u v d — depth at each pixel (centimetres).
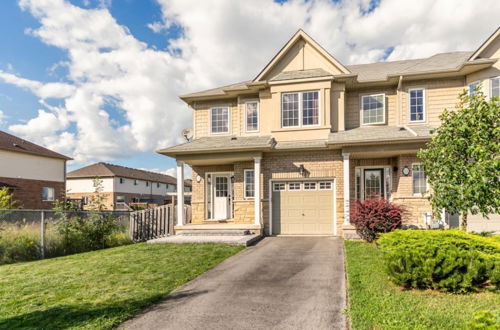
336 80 1462
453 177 738
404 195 1305
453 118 780
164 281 706
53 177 2786
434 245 608
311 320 491
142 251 1065
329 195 1431
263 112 1577
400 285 611
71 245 1182
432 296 557
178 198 1478
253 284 685
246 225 1419
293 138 1488
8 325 484
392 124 1488
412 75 1401
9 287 679
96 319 502
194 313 531
